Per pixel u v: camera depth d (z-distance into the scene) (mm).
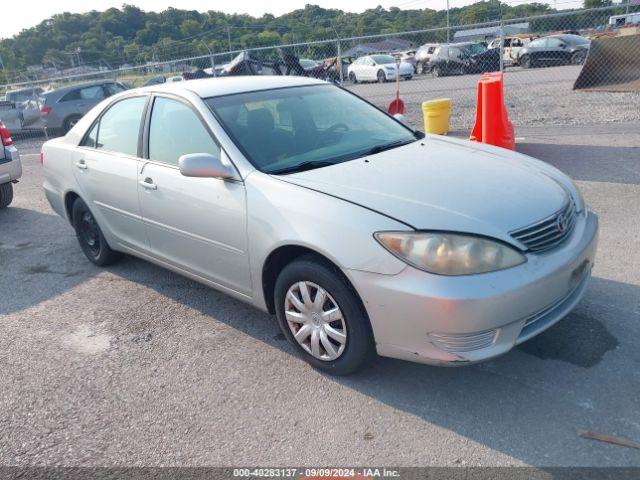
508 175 3438
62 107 16031
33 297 4957
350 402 3152
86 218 5273
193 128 3953
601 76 13680
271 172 3514
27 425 3213
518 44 25188
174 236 4102
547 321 3043
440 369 3361
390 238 2855
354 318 3086
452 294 2709
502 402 3033
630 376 3131
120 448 2963
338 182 3287
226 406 3225
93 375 3650
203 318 4281
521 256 2855
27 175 10750
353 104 4586
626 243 4859
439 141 4223
